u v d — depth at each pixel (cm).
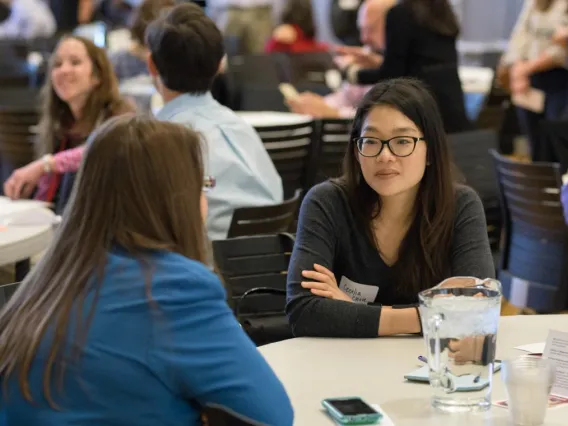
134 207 177
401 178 258
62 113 466
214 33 379
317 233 271
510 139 927
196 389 172
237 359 174
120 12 1203
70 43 454
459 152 516
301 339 249
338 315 249
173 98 387
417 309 247
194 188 182
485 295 201
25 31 1195
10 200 423
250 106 784
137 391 169
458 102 605
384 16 630
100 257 175
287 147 579
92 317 171
